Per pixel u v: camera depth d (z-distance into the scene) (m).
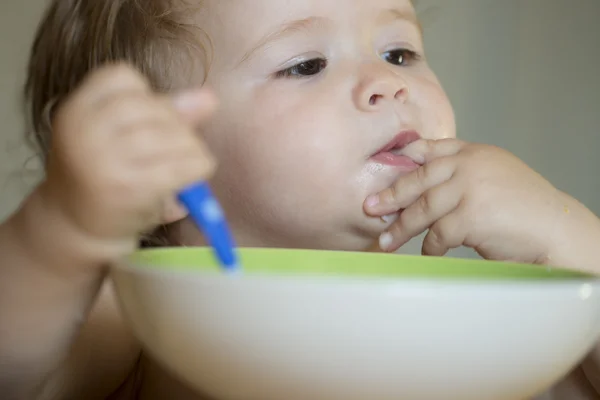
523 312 0.38
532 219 0.79
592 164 1.71
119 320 0.86
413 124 0.89
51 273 0.54
